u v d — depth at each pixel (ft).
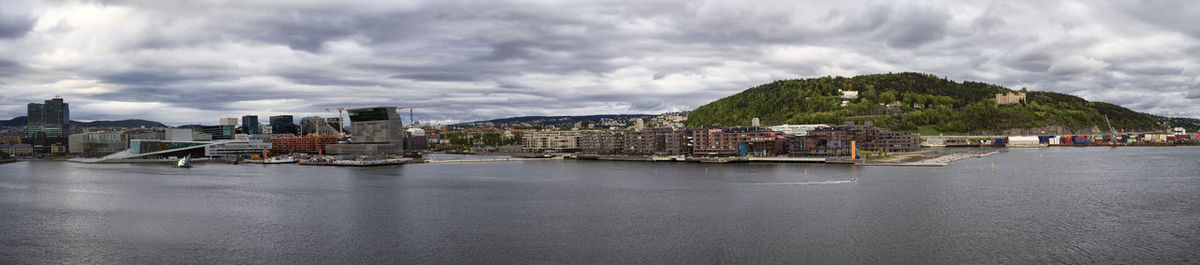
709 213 483.92
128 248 382.63
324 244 390.01
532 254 361.10
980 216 460.55
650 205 530.27
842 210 491.31
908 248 366.22
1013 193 586.86
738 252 361.10
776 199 555.69
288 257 359.46
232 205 552.82
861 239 389.19
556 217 474.08
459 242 392.27
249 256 361.92
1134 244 370.73
